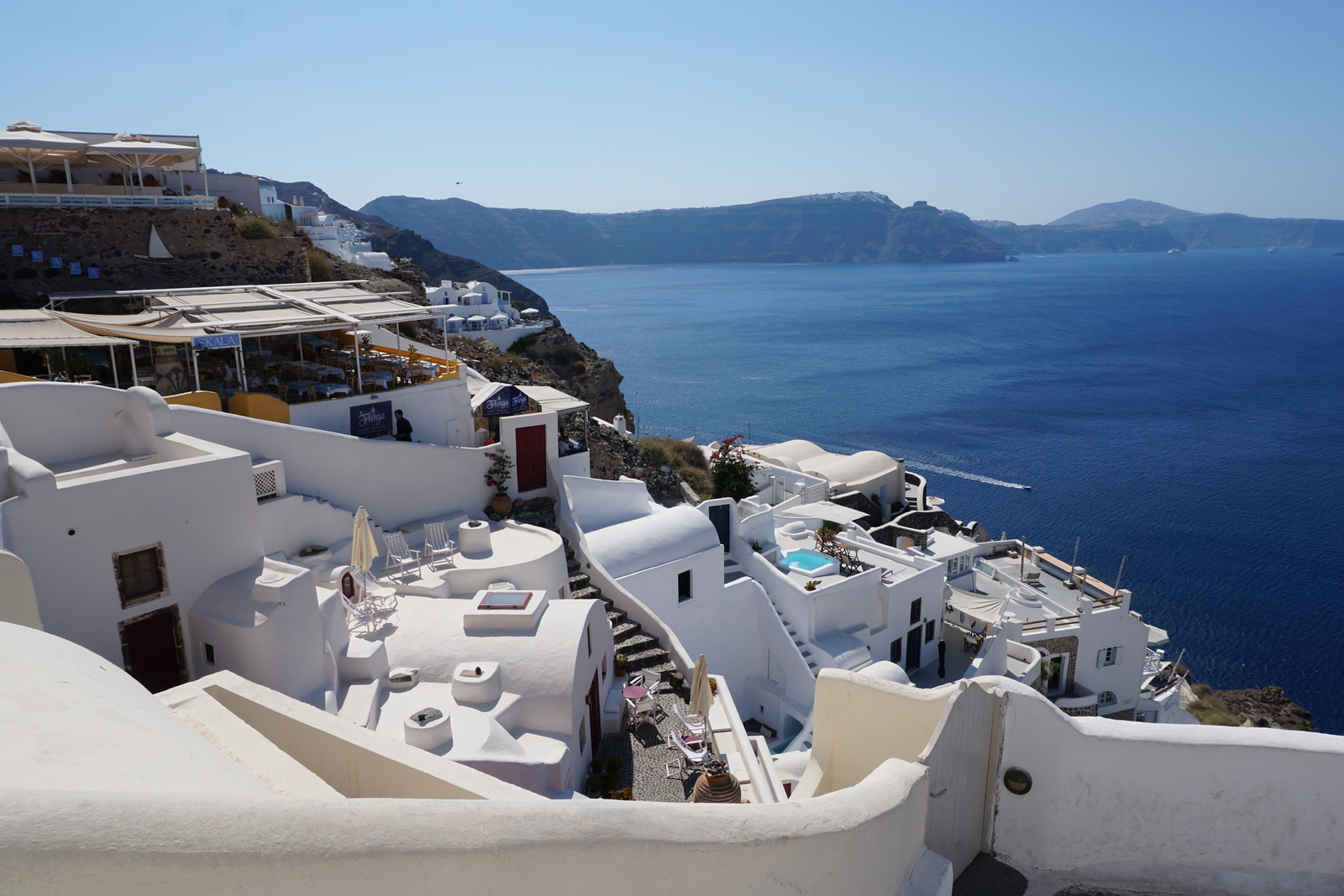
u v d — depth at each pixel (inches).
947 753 283.1
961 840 299.3
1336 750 282.7
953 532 2207.2
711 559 1209.4
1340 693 2405.3
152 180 1596.9
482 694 698.2
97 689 265.0
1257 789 287.7
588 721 772.6
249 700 431.8
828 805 222.4
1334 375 7239.2
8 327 879.1
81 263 1294.3
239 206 1813.5
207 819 123.4
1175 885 291.6
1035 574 1809.8
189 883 118.0
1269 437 5088.6
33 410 687.7
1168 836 294.5
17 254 1233.4
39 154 1332.4
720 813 193.3
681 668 925.8
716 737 794.2
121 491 613.3
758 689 1269.7
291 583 654.5
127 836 115.2
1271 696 2218.3
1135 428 5280.5
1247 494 4003.4
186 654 662.5
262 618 636.1
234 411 958.4
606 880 164.9
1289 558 3257.9
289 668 645.9
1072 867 300.4
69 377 940.6
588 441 1566.2
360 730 422.6
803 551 1449.3
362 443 964.0
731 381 6988.2
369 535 787.4
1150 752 290.7
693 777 754.8
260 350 1131.9
